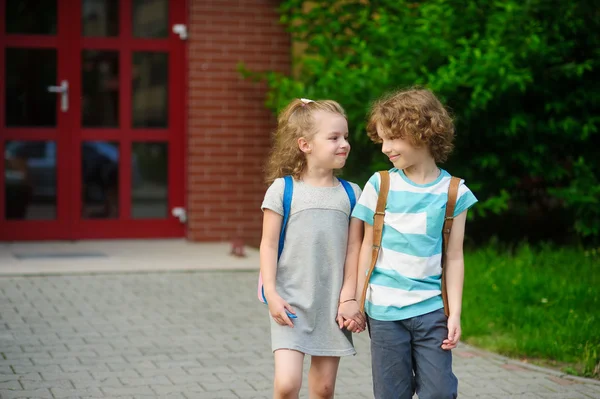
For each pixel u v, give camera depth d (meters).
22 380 6.84
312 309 4.95
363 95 11.80
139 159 13.95
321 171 5.07
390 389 4.96
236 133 14.04
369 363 7.64
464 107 11.95
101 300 9.76
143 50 13.86
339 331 4.99
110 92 13.80
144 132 13.94
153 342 8.12
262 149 14.12
